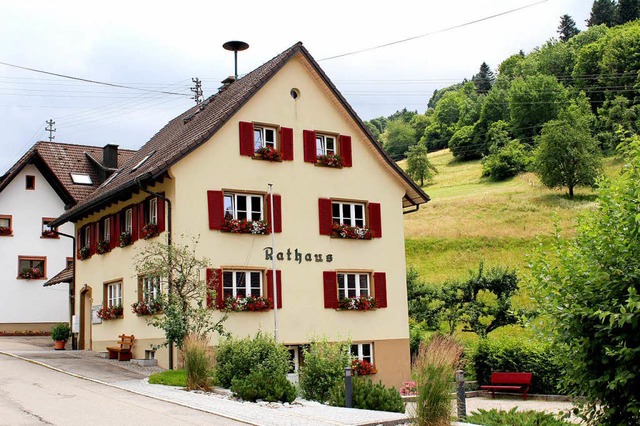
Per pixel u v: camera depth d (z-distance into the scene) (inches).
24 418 483.8
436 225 2228.1
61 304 1523.1
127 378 747.4
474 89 4845.0
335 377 654.5
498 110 3895.2
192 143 852.0
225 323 851.4
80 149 1582.2
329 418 497.0
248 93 906.1
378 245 1010.1
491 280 1246.3
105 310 1018.1
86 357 965.8
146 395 612.7
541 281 425.1
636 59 3489.2
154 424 467.2
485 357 1016.9
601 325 386.0
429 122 4943.4
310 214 949.8
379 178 1032.2
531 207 2372.0
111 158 1508.4
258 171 914.7
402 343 1008.2
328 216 964.0
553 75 3988.7
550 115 3538.4
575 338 406.9
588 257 408.5
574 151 2522.1
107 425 461.7
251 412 526.0
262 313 882.1
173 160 836.0
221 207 874.8
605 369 403.5
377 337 983.6
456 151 3932.1
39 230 1521.9
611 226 406.9
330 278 949.8
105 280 1048.8
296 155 952.9
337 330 945.5
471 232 2122.3
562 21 5526.6
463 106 4370.1
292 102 964.0
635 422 405.4
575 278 412.8
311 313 925.2
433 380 442.0
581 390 422.3
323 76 986.1
